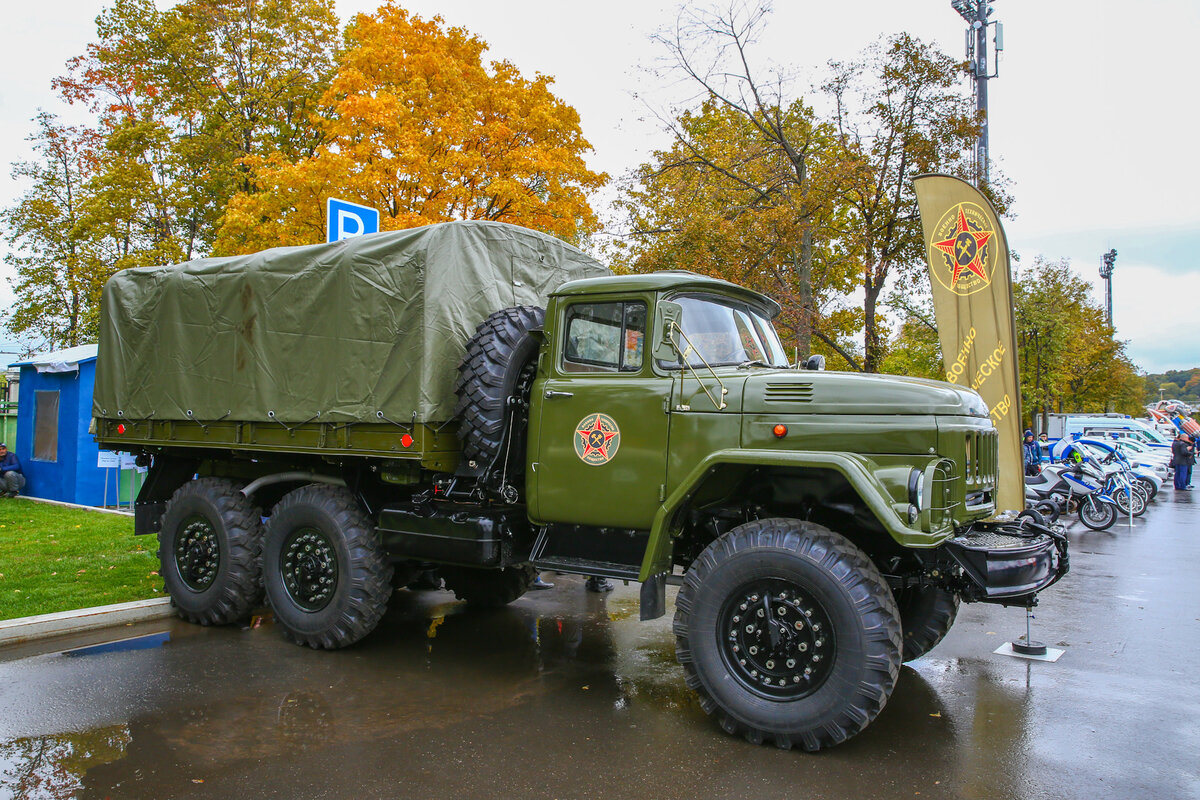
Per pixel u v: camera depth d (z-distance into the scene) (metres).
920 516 3.75
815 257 15.38
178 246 19.92
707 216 12.22
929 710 4.49
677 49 13.48
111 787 3.42
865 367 14.34
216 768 3.62
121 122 20.16
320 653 5.53
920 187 7.54
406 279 5.23
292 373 5.73
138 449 7.03
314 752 3.81
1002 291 7.20
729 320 5.07
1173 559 9.99
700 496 4.49
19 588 6.69
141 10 19.98
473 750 3.86
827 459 3.91
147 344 6.63
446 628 6.30
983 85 17.06
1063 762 3.77
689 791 3.43
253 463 6.53
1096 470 13.75
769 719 3.86
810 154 13.94
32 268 24.09
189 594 6.22
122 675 4.96
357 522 5.52
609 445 4.65
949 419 4.03
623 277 4.82
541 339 5.17
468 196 14.17
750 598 4.00
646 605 4.26
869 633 3.69
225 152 19.16
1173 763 3.77
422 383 5.06
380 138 13.76
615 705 4.53
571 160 15.46
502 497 5.10
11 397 14.85
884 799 3.37
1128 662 5.47
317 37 20.59
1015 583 4.00
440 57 14.28
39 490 12.79
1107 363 35.94
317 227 14.06
